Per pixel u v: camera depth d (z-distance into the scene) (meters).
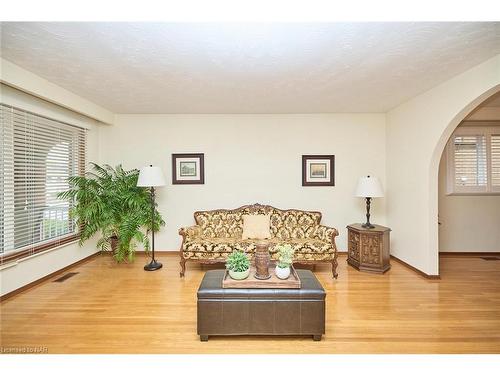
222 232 3.95
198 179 4.39
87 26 1.85
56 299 2.70
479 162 4.27
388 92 3.34
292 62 2.45
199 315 1.97
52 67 2.55
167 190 4.40
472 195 4.33
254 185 4.41
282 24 1.84
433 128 3.17
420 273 3.43
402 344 1.95
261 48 2.18
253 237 3.78
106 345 1.94
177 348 1.91
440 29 1.90
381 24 1.84
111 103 3.79
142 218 3.81
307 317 1.97
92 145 4.20
